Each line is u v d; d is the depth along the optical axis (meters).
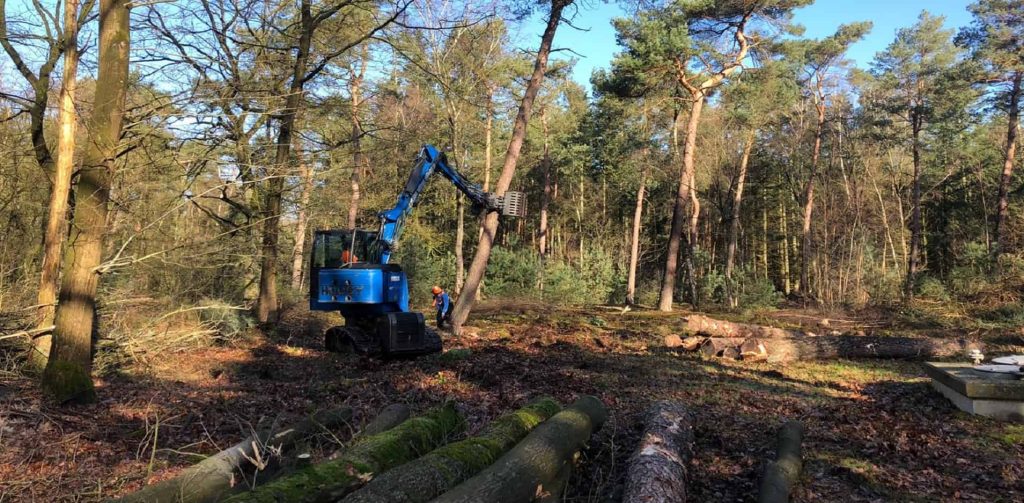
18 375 7.55
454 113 22.34
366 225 26.16
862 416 7.52
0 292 9.86
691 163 24.95
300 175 12.20
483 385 9.02
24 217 11.63
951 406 8.07
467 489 3.62
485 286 24.39
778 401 8.41
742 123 28.53
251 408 7.27
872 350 12.62
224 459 4.30
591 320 19.47
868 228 31.36
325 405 7.45
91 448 5.50
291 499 3.36
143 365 9.92
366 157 15.49
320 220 19.09
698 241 43.62
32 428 5.81
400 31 14.09
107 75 7.47
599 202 43.19
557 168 38.47
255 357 11.39
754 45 23.00
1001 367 8.24
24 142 11.02
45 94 9.37
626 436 6.36
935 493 5.12
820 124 33.41
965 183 36.69
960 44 26.89
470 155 27.56
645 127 29.78
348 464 3.87
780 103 27.31
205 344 12.12
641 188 30.03
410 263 24.56
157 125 8.86
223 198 11.97
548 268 25.77
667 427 5.92
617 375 10.28
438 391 8.52
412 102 21.19
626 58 22.42
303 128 13.73
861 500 4.97
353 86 14.63
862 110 34.06
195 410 7.05
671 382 9.70
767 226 46.56
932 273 35.22
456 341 14.51
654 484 4.41
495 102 23.36
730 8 22.17
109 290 10.61
